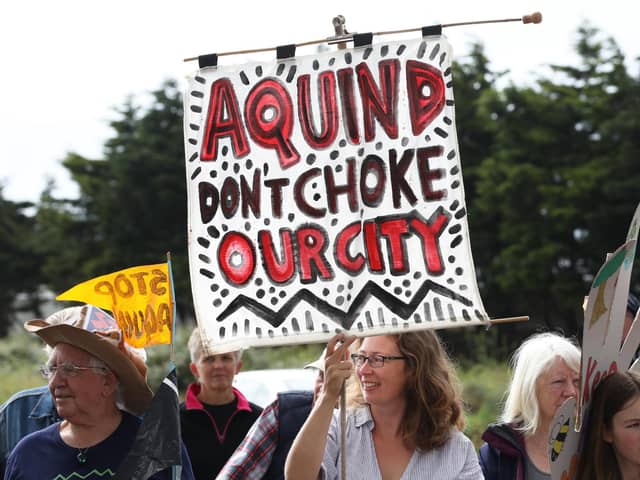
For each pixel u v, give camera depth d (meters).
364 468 4.53
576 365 5.01
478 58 37.94
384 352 4.51
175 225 42.34
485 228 35.22
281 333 4.37
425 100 4.41
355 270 4.37
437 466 4.52
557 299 32.31
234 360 6.24
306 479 4.22
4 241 47.31
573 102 33.28
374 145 4.43
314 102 4.52
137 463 4.22
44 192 50.22
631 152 31.38
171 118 43.56
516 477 5.07
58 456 4.45
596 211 31.78
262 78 4.57
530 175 32.50
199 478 6.07
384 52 4.46
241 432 6.20
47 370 4.59
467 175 36.12
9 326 47.66
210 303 4.46
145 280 4.55
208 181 4.56
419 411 4.53
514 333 34.16
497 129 34.91
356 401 4.70
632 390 3.87
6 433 5.37
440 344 4.75
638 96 32.88
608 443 3.95
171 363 4.36
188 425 6.18
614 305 3.79
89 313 4.81
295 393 4.90
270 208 4.50
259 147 4.54
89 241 44.22
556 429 3.84
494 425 5.18
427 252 4.31
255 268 4.46
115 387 4.55
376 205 4.40
